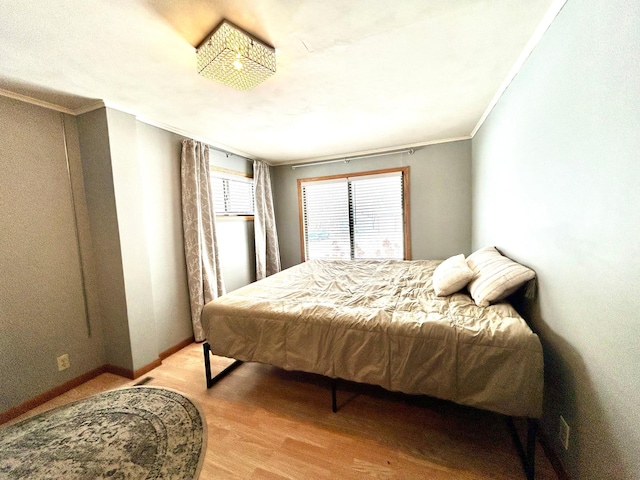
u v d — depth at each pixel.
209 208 2.94
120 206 2.09
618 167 0.84
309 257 4.30
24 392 1.82
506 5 1.17
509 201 1.90
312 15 1.19
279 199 4.37
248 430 1.54
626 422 0.83
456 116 2.54
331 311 1.67
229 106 2.12
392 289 2.16
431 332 1.37
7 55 1.38
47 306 1.95
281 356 1.70
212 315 1.91
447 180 3.40
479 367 1.27
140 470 1.30
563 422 1.18
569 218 1.14
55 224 2.00
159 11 1.13
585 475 1.03
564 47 1.14
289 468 1.29
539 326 1.46
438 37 1.38
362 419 1.59
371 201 3.86
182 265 2.72
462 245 3.42
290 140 3.09
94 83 1.71
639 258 0.77
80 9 1.09
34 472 1.31
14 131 1.80
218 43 1.29
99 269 2.20
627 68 0.79
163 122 2.44
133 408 1.76
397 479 1.21
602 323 0.94
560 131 1.19
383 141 3.29
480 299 1.62
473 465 1.27
